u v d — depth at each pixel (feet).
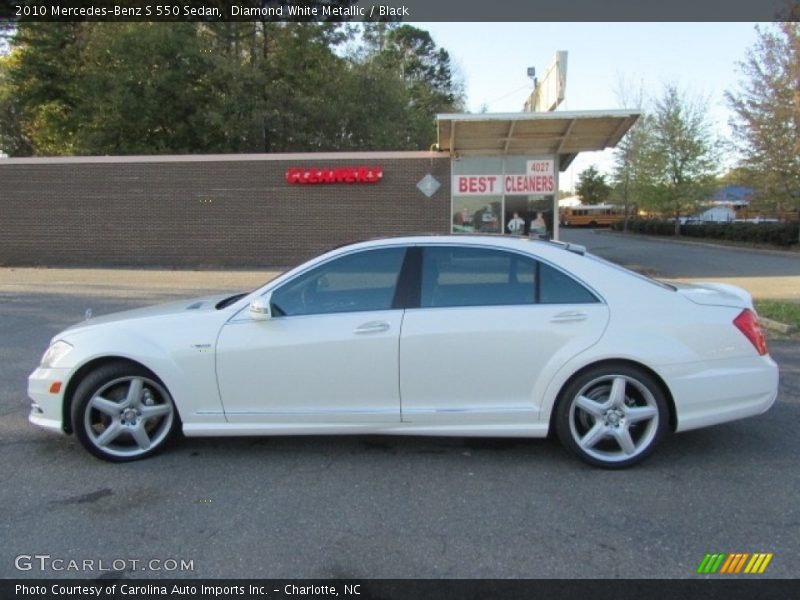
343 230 62.34
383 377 13.51
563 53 57.72
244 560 10.14
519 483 12.95
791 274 52.03
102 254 64.23
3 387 19.79
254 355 13.57
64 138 90.53
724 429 16.12
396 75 100.63
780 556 10.14
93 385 13.80
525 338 13.35
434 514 11.63
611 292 13.64
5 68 91.76
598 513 11.62
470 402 13.56
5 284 47.52
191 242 63.57
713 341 13.37
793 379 20.81
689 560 10.05
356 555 10.27
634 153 131.03
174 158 62.80
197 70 77.25
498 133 54.75
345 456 14.43
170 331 13.88
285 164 62.13
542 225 60.39
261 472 13.56
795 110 73.10
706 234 108.58
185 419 13.89
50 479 13.21
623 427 13.44
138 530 11.09
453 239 14.19
